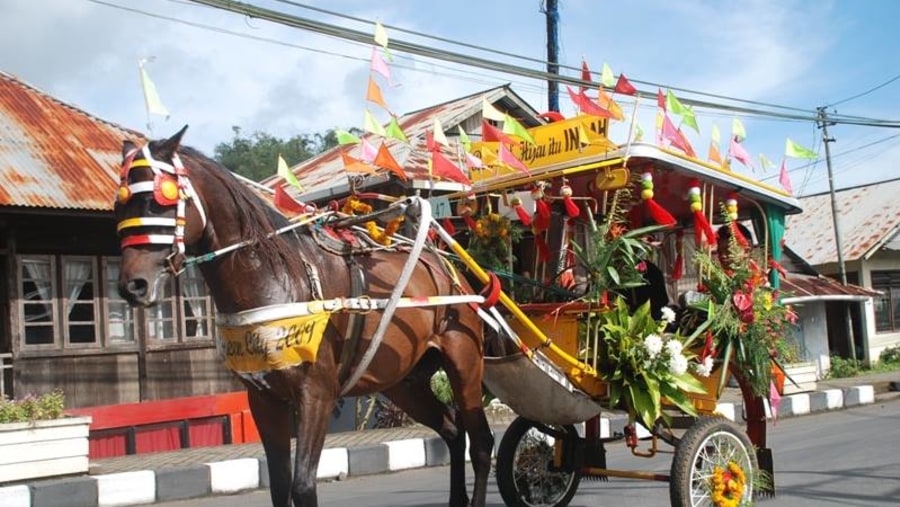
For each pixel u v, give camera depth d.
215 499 8.17
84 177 10.89
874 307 23.25
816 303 20.41
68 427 8.30
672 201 6.64
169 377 11.74
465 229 7.32
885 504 6.79
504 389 5.82
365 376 4.95
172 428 11.40
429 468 9.91
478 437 5.57
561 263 6.27
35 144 11.30
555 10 16.41
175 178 4.21
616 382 5.76
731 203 6.20
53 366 10.85
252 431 12.09
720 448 5.67
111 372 11.29
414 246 4.84
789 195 6.62
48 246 10.98
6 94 12.29
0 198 9.80
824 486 7.59
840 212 25.64
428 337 5.28
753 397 6.33
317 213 5.05
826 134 22.22
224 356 4.61
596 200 6.23
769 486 5.99
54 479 8.10
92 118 12.71
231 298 4.45
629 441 6.04
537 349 5.68
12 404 8.30
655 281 6.59
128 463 9.37
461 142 6.84
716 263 6.12
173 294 11.90
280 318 4.39
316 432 4.45
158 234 4.14
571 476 6.45
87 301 11.27
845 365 20.70
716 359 6.09
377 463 9.56
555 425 6.08
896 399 16.61
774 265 6.57
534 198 5.88
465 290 5.62
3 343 10.77
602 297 5.70
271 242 4.52
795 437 11.17
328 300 4.60
